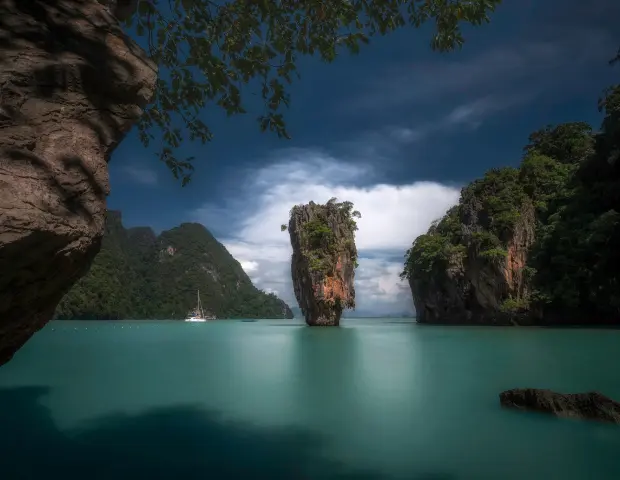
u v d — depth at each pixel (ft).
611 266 132.16
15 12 12.41
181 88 20.31
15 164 10.61
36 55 12.18
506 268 171.73
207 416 35.29
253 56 19.81
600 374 54.03
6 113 11.06
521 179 191.42
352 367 61.87
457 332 134.21
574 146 204.03
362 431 30.96
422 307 230.07
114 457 26.18
